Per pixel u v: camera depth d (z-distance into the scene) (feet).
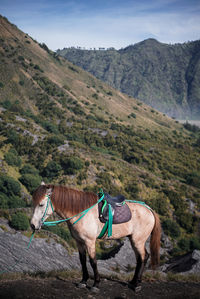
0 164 219.61
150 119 640.17
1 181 188.14
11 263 36.42
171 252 177.58
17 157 237.04
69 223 19.52
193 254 72.59
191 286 23.58
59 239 88.38
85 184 227.61
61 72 632.38
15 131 273.95
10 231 64.64
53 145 271.28
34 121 367.66
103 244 157.58
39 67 561.43
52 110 440.86
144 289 21.34
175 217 221.46
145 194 239.09
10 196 187.11
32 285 19.33
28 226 118.52
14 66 506.48
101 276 24.82
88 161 248.93
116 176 247.09
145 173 276.82
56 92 502.38
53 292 18.57
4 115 314.96
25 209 150.10
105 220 19.65
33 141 271.28
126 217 20.26
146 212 21.49
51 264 47.32
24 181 207.00
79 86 608.60
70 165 235.61
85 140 368.48
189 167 366.22
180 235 203.41
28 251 49.26
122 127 462.60
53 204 19.31
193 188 289.74
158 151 388.16
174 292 21.30
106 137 384.27
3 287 18.39
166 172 326.44
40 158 248.11
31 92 469.98
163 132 538.47
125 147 371.15
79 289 19.70
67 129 387.34
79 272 24.95
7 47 561.84
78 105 496.23
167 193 246.68
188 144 494.59
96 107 543.39
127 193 234.38
